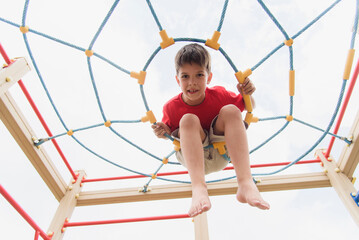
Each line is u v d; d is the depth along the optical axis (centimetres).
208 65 143
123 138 188
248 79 141
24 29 149
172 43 134
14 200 162
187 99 149
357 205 197
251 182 114
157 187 241
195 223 207
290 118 175
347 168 215
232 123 128
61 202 228
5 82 168
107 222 215
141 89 146
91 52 149
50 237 200
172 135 150
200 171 118
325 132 166
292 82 153
